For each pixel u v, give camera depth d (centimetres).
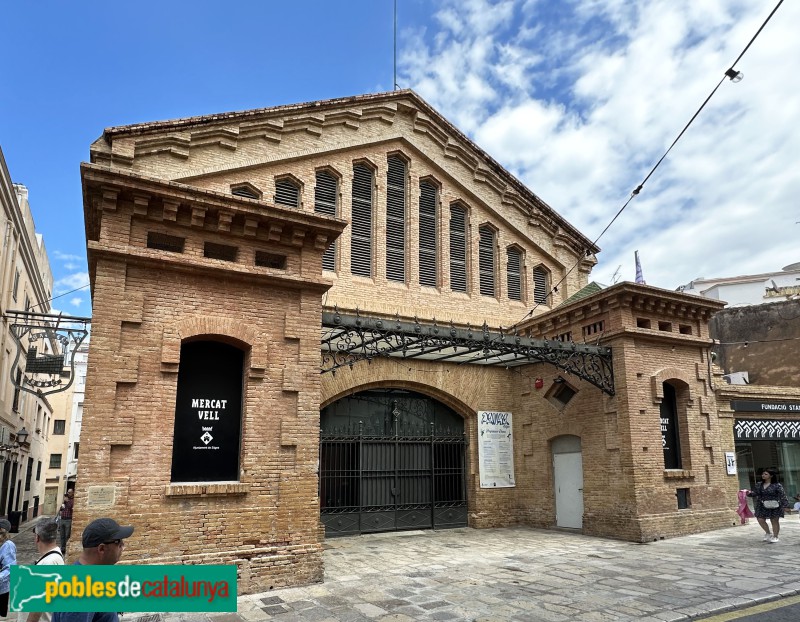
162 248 1065
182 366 1016
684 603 859
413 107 1825
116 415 922
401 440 1695
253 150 1535
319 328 1116
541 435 1777
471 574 1083
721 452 1684
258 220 1076
